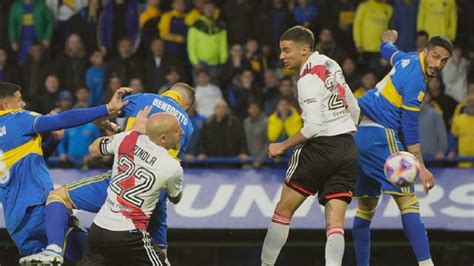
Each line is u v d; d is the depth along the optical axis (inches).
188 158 1461.6
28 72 1647.4
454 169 1428.4
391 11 1681.8
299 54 879.7
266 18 1695.4
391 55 984.3
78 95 1514.5
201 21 1660.9
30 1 1736.0
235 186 1425.9
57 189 904.9
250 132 1466.5
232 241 1460.4
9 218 924.6
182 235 1460.4
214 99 1571.1
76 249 930.7
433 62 928.9
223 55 1656.0
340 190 872.9
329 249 860.0
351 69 1569.9
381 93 954.7
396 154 893.8
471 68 1636.3
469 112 1477.6
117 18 1712.6
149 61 1632.6
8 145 915.4
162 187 834.8
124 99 920.9
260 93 1592.0
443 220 1382.9
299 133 868.0
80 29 1724.9
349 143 878.4
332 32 1676.9
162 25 1695.4
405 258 1391.5
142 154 832.9
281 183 1424.7
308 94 863.7
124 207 831.1
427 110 1464.1
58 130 917.8
